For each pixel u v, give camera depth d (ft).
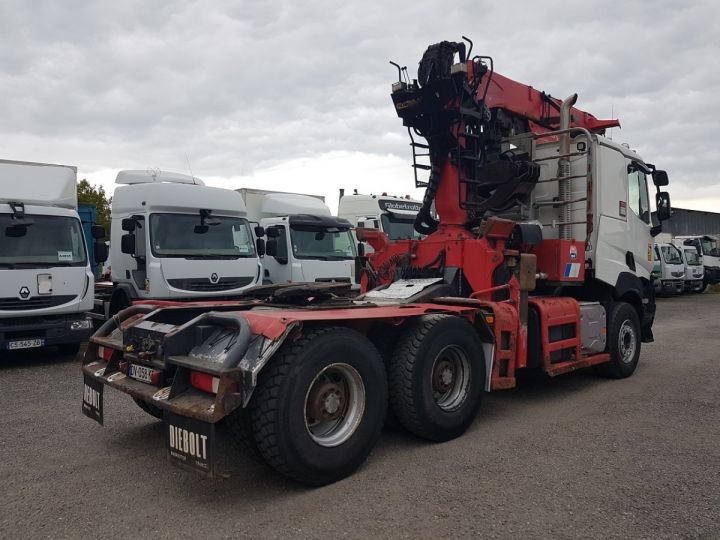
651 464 15.06
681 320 50.57
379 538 11.19
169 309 16.58
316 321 13.84
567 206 24.30
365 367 14.47
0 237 29.48
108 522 11.99
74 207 32.89
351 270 43.60
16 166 31.17
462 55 22.22
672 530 11.43
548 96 27.48
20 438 17.54
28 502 13.00
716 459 15.42
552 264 22.58
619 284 25.43
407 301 19.76
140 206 34.83
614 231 25.26
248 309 18.33
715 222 156.15
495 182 23.47
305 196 50.03
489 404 21.50
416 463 15.24
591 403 21.56
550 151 24.81
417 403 16.03
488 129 24.32
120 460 15.64
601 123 30.73
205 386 12.85
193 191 35.37
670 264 78.69
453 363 17.62
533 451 16.15
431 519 11.95
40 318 30.42
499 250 20.56
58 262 30.78
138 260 34.73
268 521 11.96
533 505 12.59
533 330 20.86
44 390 24.13
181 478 14.37
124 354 15.38
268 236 40.37
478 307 18.92
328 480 13.76
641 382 25.16
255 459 14.44
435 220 24.47
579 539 11.09
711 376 26.40
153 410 19.07
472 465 15.06
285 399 12.87
